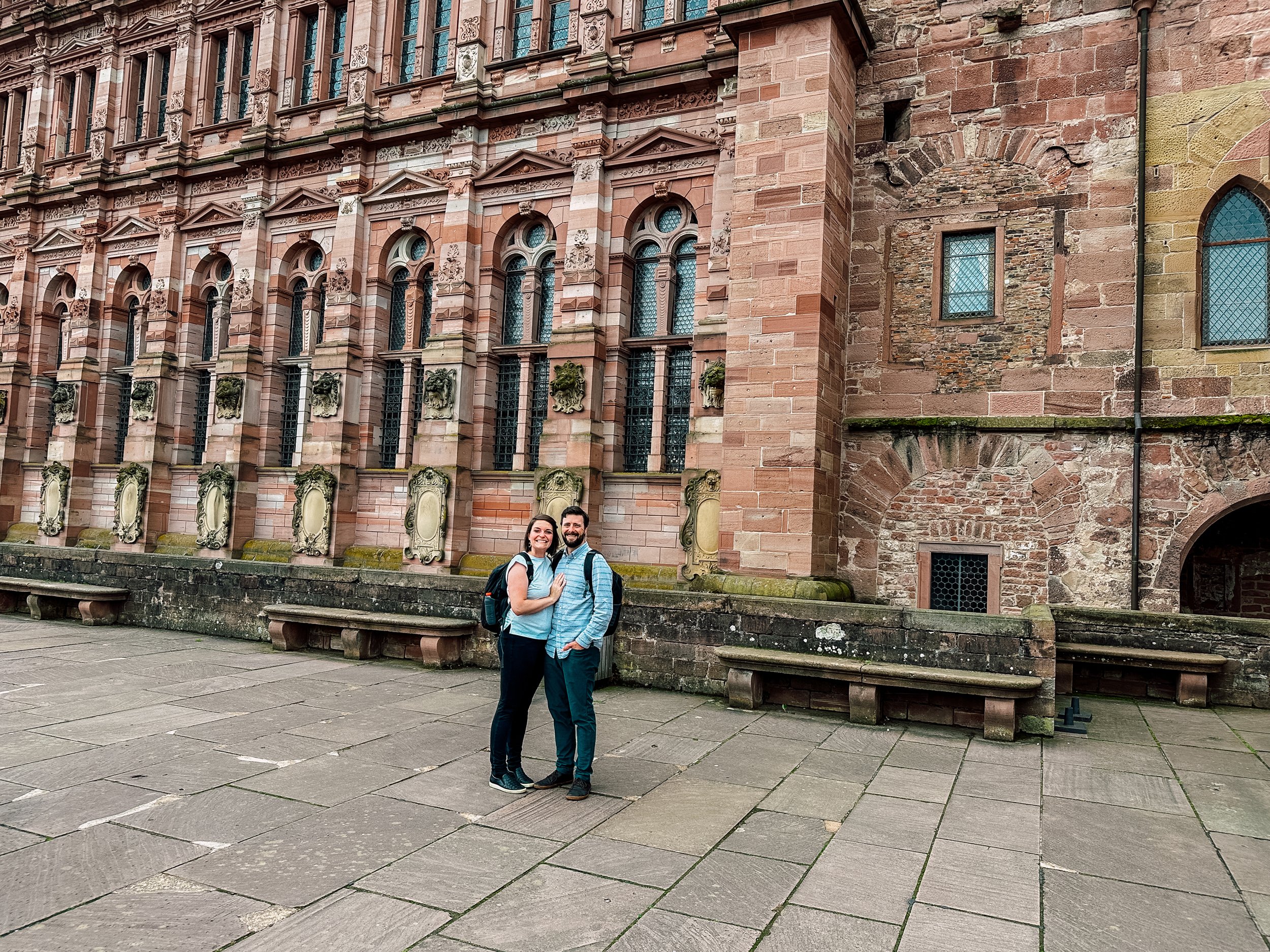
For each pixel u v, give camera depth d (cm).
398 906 477
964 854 579
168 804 638
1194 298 1371
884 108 1596
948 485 1493
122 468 2406
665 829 612
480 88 1977
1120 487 1388
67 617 1678
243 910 468
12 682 1080
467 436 1956
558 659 702
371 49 2173
